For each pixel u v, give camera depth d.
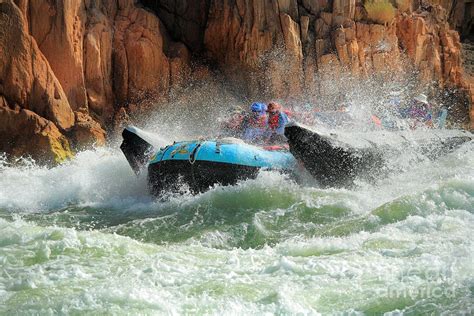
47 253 22.56
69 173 41.72
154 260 22.17
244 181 33.66
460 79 66.94
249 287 19.22
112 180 39.41
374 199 31.05
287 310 17.59
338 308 17.78
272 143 39.56
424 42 64.50
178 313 17.47
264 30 57.66
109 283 19.69
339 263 20.98
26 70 47.75
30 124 46.62
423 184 34.41
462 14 78.25
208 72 58.91
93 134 49.56
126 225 29.75
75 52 50.84
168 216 30.94
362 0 61.28
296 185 33.34
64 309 17.66
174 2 60.53
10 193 37.78
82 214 33.22
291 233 27.69
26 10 49.31
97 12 53.81
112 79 54.75
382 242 23.28
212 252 23.72
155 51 56.12
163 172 35.03
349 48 59.00
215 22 58.69
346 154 33.91
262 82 57.75
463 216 26.16
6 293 19.27
